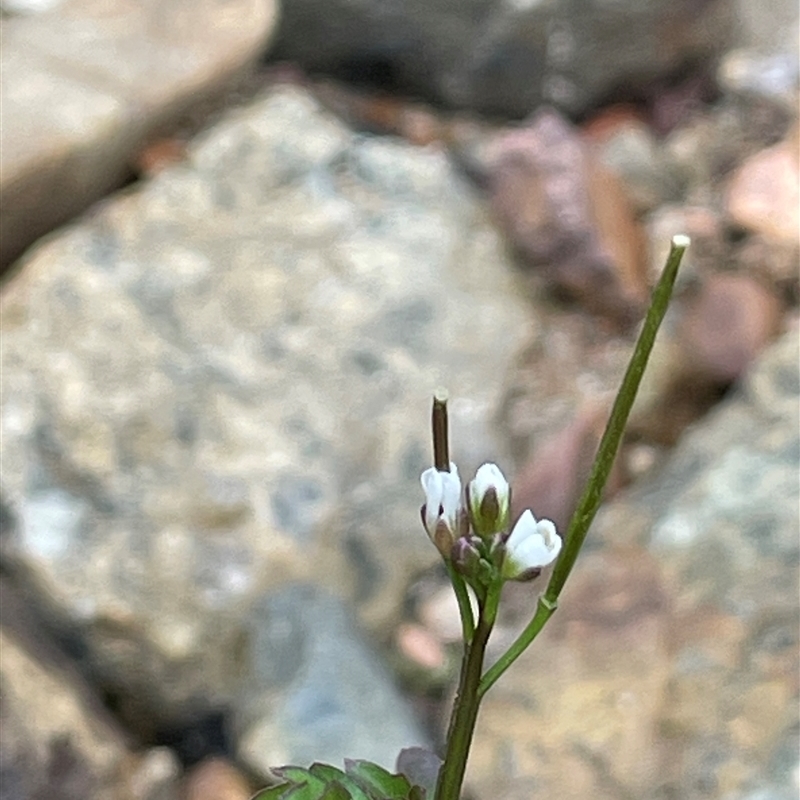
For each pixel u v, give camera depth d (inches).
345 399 9.4
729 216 12.1
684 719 6.5
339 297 10.2
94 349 9.3
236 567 8.3
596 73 13.7
